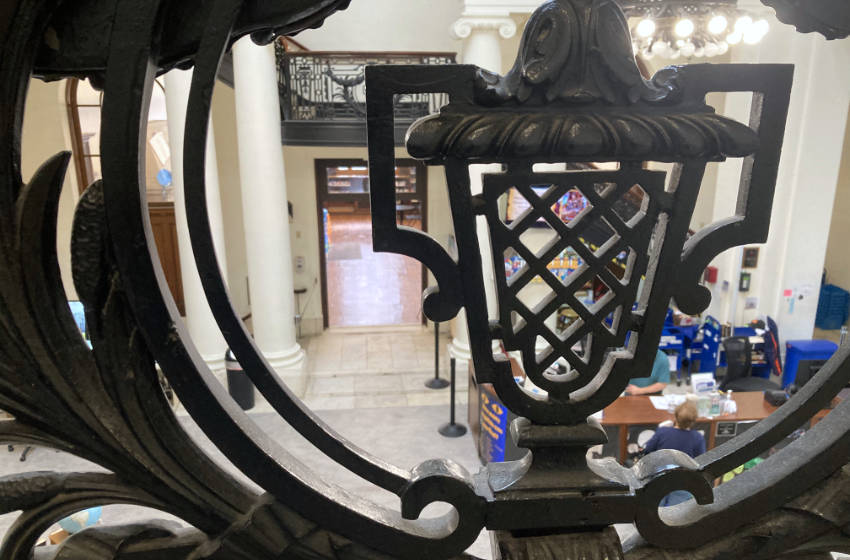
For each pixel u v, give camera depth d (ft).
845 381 1.80
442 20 29.01
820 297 30.89
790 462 1.86
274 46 20.53
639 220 1.58
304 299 29.84
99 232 1.44
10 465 16.67
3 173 1.39
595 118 1.45
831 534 1.83
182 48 1.39
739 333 23.91
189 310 20.08
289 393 1.74
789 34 22.09
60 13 1.32
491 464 1.94
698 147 1.48
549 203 1.55
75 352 1.51
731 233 1.61
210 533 1.70
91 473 1.65
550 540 1.85
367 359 26.30
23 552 1.68
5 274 1.43
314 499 1.69
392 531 1.76
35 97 23.80
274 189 20.84
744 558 1.87
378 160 1.50
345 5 1.45
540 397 1.71
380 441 18.99
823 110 22.52
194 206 1.44
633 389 17.17
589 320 1.63
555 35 1.42
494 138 1.44
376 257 49.19
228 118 28.45
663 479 1.79
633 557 1.87
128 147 1.37
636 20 18.39
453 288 1.60
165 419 1.58
